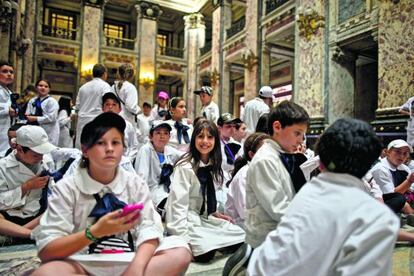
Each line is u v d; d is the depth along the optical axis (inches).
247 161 119.0
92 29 638.5
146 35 690.2
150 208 71.0
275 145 72.6
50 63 729.6
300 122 69.7
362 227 39.0
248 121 240.4
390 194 146.6
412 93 229.5
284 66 613.6
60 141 257.6
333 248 39.3
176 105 187.3
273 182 66.4
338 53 312.0
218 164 109.4
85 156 66.6
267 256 44.2
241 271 69.6
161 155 148.6
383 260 37.0
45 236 59.8
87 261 59.8
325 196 43.5
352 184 43.8
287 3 395.2
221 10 583.8
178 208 98.7
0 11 309.7
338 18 309.9
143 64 682.8
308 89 333.1
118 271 61.0
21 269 89.1
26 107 221.5
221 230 103.7
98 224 56.0
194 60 706.8
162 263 62.3
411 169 175.6
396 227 38.8
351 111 321.1
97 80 193.8
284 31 407.5
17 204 105.9
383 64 252.1
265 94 241.9
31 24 582.6
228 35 563.5
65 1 710.5
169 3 698.8
